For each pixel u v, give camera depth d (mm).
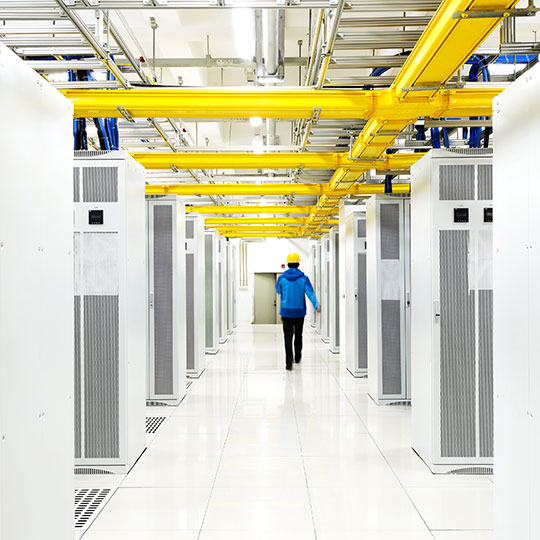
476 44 2840
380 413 6195
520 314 2117
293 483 4051
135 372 4598
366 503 3676
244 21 4512
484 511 3535
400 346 6609
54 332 2203
